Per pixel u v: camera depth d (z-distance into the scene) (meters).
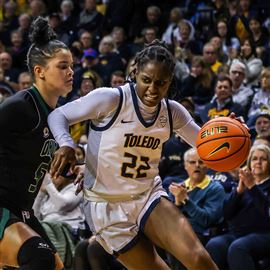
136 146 3.67
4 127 3.62
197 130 3.90
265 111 7.61
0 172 3.68
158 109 3.69
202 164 6.02
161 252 5.91
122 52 10.27
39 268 3.43
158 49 3.55
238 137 3.69
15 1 12.52
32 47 3.79
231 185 6.39
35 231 3.84
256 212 5.62
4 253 3.57
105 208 3.77
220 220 5.91
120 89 3.64
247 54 9.07
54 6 12.30
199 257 3.50
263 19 10.48
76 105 3.58
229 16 10.41
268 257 5.63
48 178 6.39
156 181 3.84
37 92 3.76
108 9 11.53
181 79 9.03
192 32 9.96
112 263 5.79
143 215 3.72
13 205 3.71
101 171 3.73
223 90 7.67
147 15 10.97
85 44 10.61
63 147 3.40
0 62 10.18
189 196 6.03
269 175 5.86
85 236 6.20
